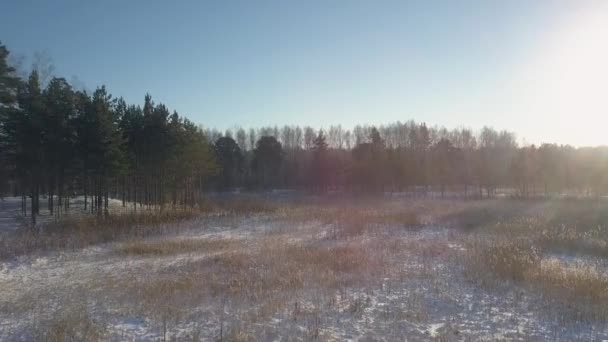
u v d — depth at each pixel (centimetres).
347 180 6481
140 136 3594
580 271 1325
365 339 803
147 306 1002
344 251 1708
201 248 1891
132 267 1517
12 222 2694
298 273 1330
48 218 2869
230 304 1035
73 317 913
